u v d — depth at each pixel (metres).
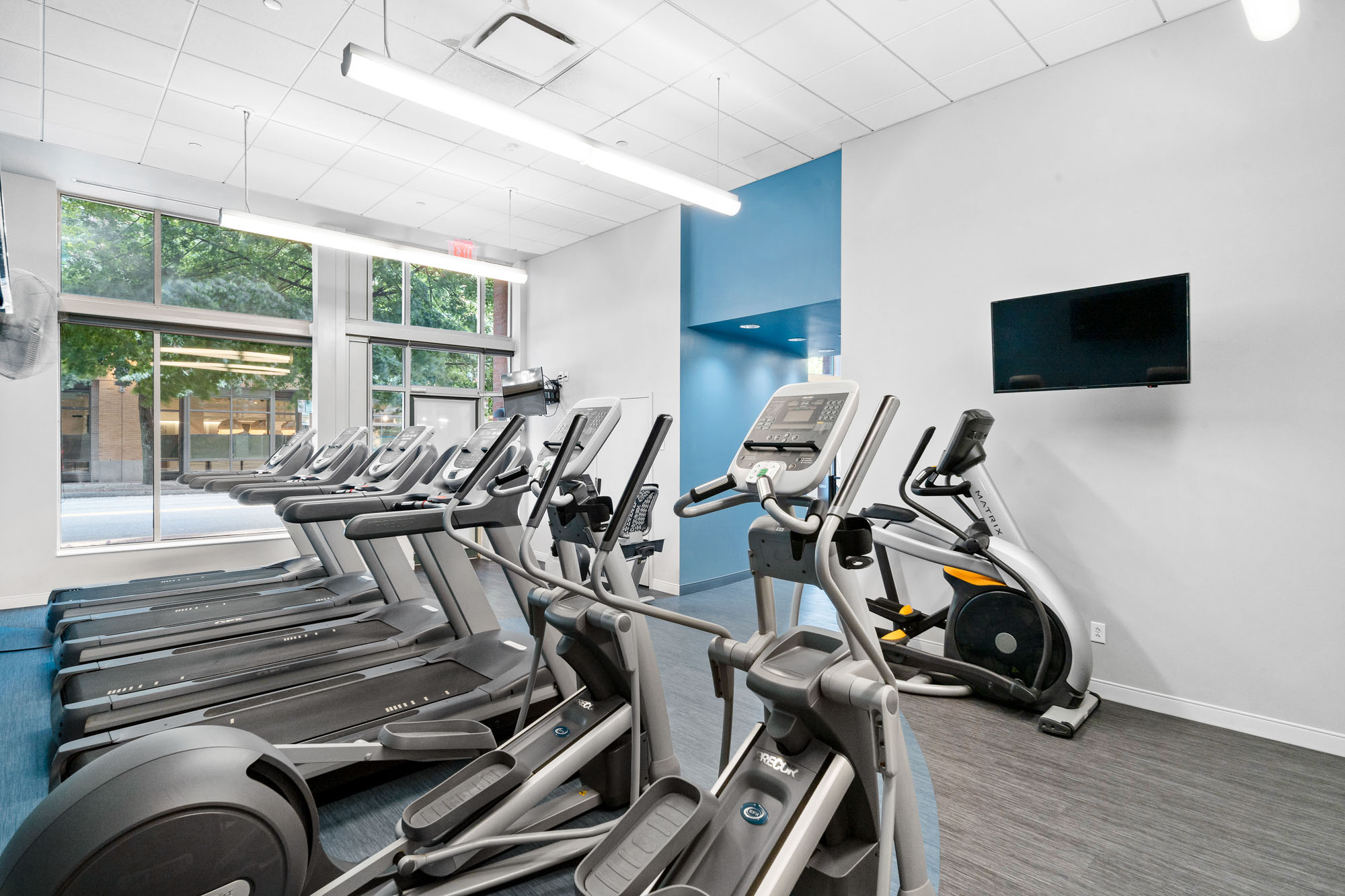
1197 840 2.24
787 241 5.17
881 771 1.52
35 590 5.24
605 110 4.26
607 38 3.53
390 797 2.52
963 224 4.07
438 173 5.27
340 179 5.39
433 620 3.79
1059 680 3.22
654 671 2.41
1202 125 3.25
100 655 3.45
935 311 4.18
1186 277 3.06
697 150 4.83
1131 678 3.43
